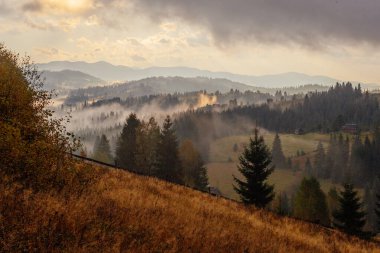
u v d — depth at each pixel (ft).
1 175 29.32
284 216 70.08
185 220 34.27
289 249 38.19
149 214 31.78
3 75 38.09
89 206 28.63
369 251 56.39
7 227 20.94
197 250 26.30
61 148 36.42
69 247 20.40
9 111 36.40
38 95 39.86
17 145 31.37
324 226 73.72
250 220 52.19
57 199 28.14
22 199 25.31
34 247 19.85
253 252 30.91
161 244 24.88
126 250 22.18
